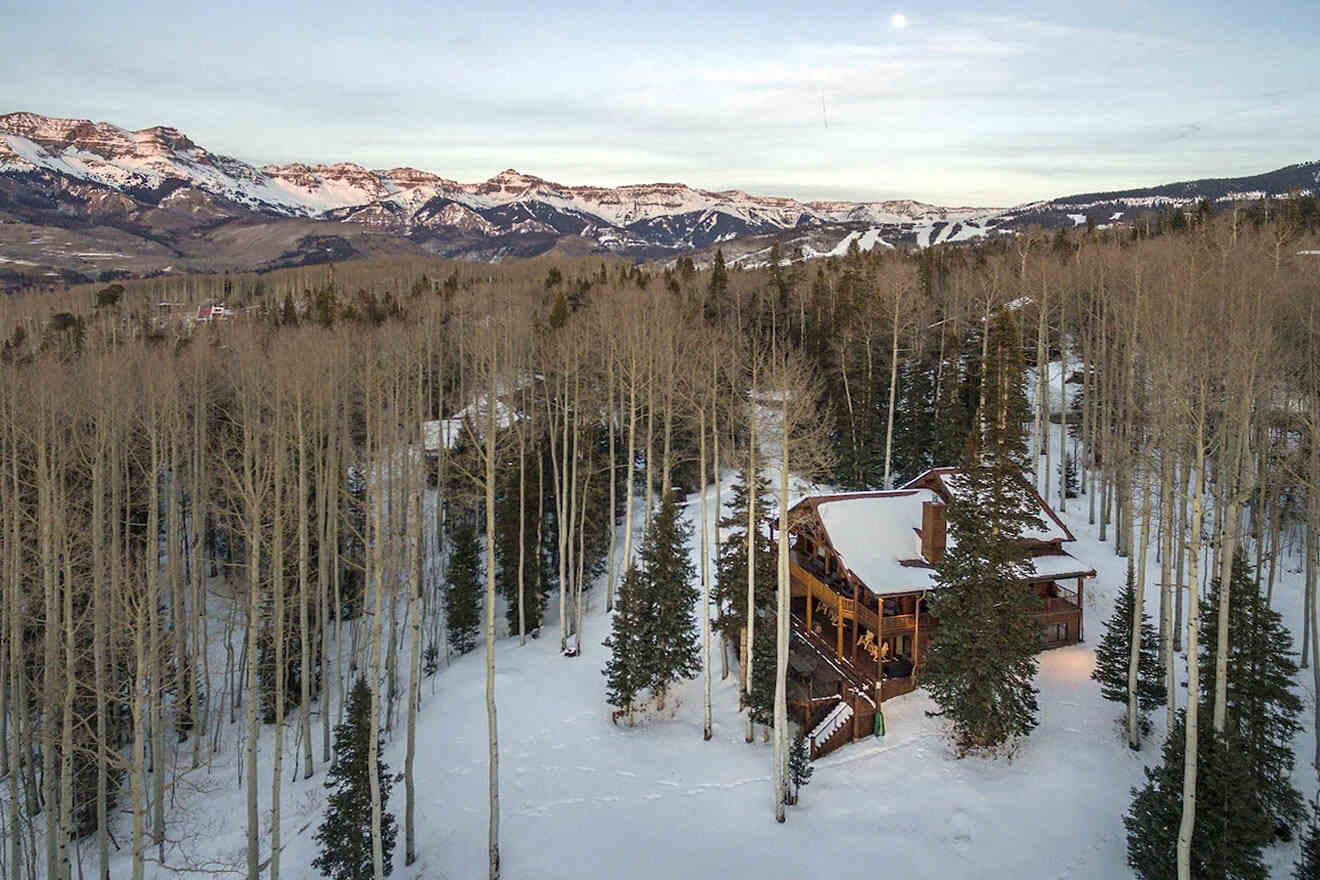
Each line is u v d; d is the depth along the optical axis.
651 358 46.66
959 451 50.47
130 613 26.69
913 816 26.22
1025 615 28.62
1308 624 34.44
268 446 42.69
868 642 34.75
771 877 23.69
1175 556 43.41
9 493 35.97
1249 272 39.91
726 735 32.22
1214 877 20.39
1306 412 36.84
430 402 61.97
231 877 27.00
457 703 36.22
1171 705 26.33
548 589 48.00
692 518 52.06
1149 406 38.47
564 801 28.19
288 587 40.31
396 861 25.89
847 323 65.94
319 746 36.47
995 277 63.34
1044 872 23.39
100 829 26.41
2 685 32.53
